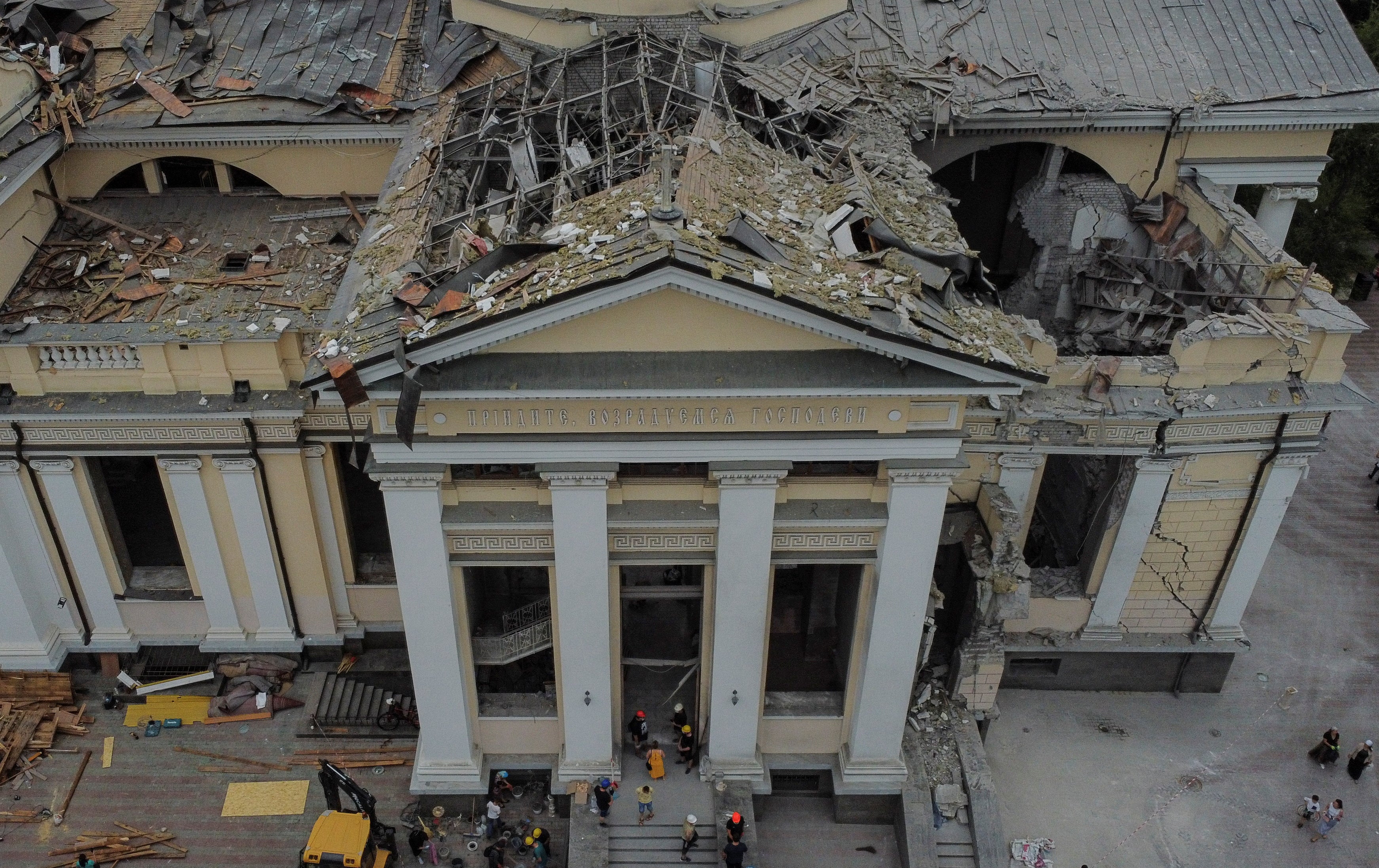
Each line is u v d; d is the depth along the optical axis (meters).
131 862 26.56
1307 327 26.34
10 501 27.66
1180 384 26.88
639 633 30.19
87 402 26.38
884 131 28.28
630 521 23.48
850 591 26.45
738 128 25.59
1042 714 31.31
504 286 20.28
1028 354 21.78
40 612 29.72
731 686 25.73
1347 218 48.09
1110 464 28.59
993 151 35.28
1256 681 32.62
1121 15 33.69
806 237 22.12
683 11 29.55
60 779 28.34
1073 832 27.95
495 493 23.38
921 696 29.19
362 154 30.83
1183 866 27.27
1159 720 31.27
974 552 27.80
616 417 21.67
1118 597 30.19
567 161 25.58
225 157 30.75
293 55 31.39
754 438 21.94
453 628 24.55
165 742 29.36
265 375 26.52
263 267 29.17
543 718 26.81
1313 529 38.72
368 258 23.80
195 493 27.81
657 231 19.64
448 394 20.70
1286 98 31.86
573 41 29.50
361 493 31.84
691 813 26.50
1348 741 30.80
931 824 26.77
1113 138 32.59
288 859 26.70
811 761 27.61
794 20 31.42
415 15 32.44
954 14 33.41
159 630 30.52
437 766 26.98
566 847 27.12
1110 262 34.00
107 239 29.81
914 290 21.22
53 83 29.86
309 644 30.58
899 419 21.95
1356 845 27.95
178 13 31.72
